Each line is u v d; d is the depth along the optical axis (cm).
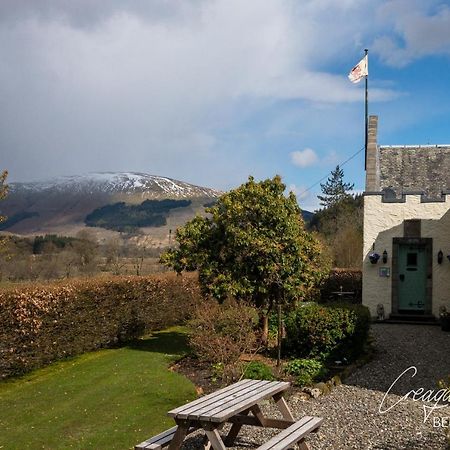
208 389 1102
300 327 1317
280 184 1480
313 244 1470
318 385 1048
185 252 1482
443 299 2111
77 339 1507
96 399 1065
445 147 2442
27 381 1249
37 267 2869
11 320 1259
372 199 2183
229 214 1412
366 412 894
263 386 742
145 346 1650
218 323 1253
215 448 590
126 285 1755
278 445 620
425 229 2134
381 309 2131
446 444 723
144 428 879
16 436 867
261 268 1372
